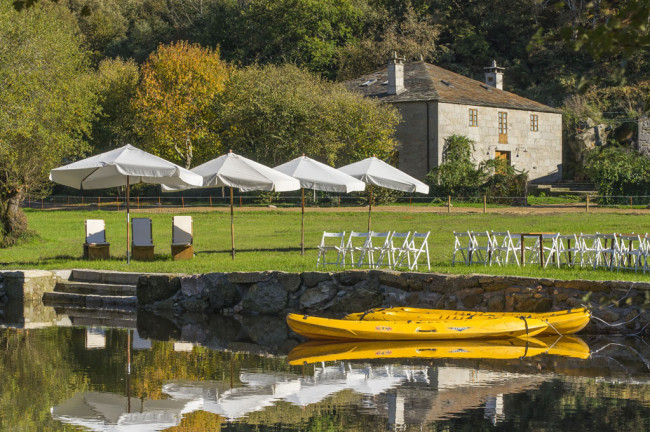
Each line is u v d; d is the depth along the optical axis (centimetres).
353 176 2036
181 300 1742
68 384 1054
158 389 1024
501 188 4481
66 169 1969
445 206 4209
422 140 4912
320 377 1087
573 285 1398
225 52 7525
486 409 902
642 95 5834
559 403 923
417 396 971
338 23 7388
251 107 4581
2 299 1903
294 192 4616
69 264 2086
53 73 3042
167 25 8450
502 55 7312
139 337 1416
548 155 5584
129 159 1947
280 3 7175
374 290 1565
